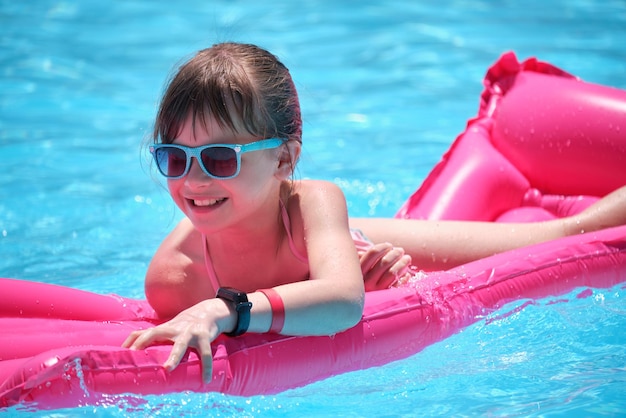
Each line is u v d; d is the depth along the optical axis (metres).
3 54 25.50
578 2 31.80
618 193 10.80
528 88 13.33
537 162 12.76
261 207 8.42
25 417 6.86
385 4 31.84
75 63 25.02
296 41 27.27
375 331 8.33
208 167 7.89
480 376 8.27
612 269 9.88
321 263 8.12
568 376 8.20
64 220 14.48
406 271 9.41
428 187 12.78
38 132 19.61
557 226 10.74
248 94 7.98
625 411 7.43
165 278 8.92
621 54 24.83
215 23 27.81
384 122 20.47
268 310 7.57
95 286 11.53
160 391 7.12
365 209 14.89
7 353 7.75
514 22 29.17
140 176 17.02
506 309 9.27
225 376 7.36
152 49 26.45
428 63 25.03
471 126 13.62
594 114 12.41
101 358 7.07
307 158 17.95
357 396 7.93
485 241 10.58
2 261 12.47
